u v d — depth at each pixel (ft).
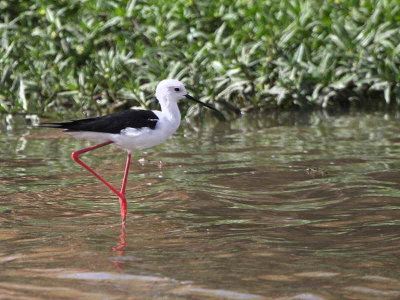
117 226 28.55
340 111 55.36
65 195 33.19
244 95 56.85
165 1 58.95
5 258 24.64
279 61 55.77
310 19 57.82
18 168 38.24
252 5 58.44
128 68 55.83
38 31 57.06
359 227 27.91
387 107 56.24
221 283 22.26
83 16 59.11
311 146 42.96
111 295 21.39
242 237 26.91
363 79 54.90
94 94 56.44
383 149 41.50
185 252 25.26
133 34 57.62
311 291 21.53
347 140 44.39
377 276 22.65
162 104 32.60
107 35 57.31
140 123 30.94
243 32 56.65
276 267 23.61
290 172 36.73
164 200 32.24
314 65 56.80
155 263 24.13
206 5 59.06
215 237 26.96
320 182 34.65
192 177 36.17
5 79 55.36
